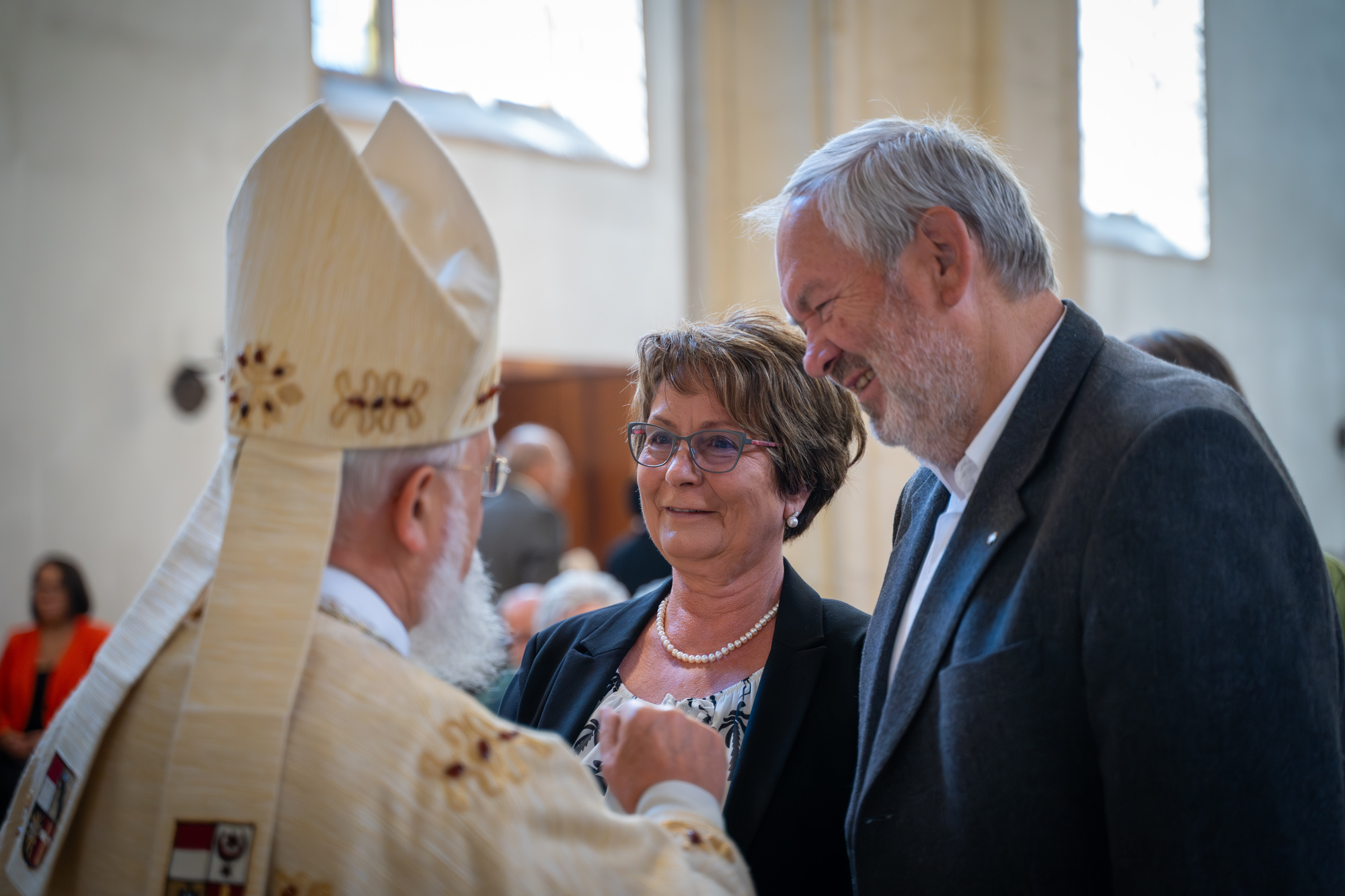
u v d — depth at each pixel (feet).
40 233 20.56
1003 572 4.31
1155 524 3.85
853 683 5.31
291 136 3.81
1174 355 6.75
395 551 3.94
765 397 5.45
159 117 21.81
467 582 4.32
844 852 5.09
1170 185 33.81
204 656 3.49
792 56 10.66
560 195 28.25
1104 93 32.78
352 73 26.55
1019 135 10.05
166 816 3.35
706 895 3.73
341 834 3.33
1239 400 4.33
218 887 3.29
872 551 10.39
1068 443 4.28
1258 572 3.83
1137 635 3.81
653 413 5.63
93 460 20.95
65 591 16.57
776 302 10.99
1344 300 37.60
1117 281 31.45
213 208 22.40
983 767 4.13
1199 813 3.73
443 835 3.39
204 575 3.80
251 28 22.98
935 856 4.28
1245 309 34.91
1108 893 4.12
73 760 3.74
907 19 10.16
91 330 21.02
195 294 22.15
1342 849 3.85
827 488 5.79
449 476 4.01
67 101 20.84
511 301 27.32
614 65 30.07
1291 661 3.83
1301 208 36.58
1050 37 10.27
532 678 6.08
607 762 4.39
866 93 10.31
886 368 4.55
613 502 34.17
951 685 4.26
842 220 4.50
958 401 4.56
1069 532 4.10
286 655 3.49
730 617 5.65
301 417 3.70
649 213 29.89
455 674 4.45
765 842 4.99
